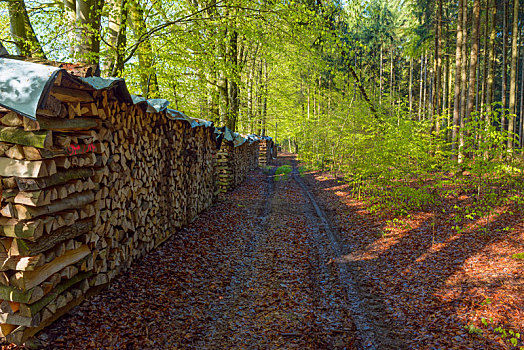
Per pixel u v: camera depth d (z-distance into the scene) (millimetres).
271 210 11789
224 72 11984
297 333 4297
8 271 3227
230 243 7828
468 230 8141
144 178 5871
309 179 20891
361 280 6043
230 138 13656
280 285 5797
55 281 3590
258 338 4176
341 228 9688
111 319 3990
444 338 4016
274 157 40844
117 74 8898
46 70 3180
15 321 3252
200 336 4105
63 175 3594
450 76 31172
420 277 5898
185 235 7723
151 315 4293
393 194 10891
